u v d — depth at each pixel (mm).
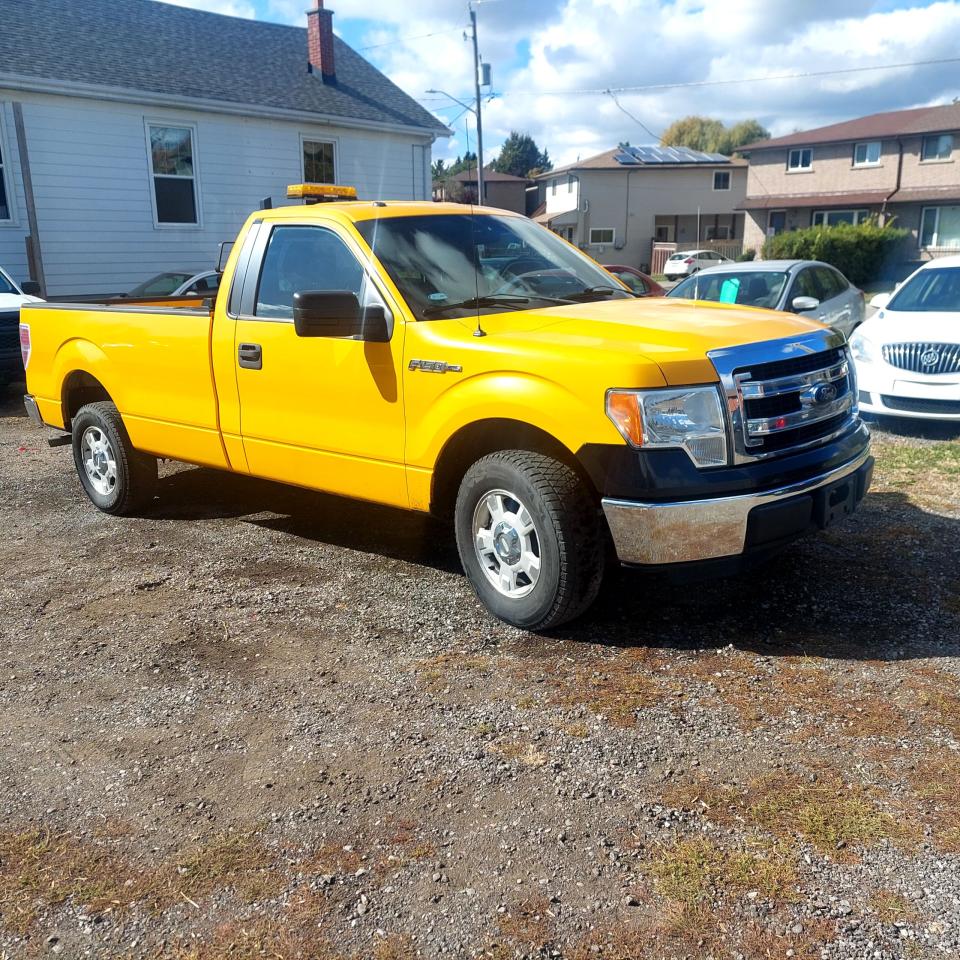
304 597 4785
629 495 3742
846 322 11672
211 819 2951
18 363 11219
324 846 2797
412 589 4844
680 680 3725
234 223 17625
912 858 2646
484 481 4164
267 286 5117
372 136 19484
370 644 4188
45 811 3035
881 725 3332
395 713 3559
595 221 55594
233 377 5246
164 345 5641
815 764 3109
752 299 10266
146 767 3268
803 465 3996
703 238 57094
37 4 17156
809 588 4602
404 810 2957
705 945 2354
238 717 3586
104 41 16953
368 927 2463
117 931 2488
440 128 20250
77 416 6445
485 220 5309
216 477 7418
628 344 3879
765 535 3832
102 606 4773
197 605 4730
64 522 6324
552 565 3957
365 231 4730
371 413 4598
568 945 2371
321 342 4734
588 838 2783
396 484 4598
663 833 2791
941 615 4246
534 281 5004
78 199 15477
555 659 3955
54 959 2398
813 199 43094
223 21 20141
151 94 15727
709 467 3779
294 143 18234
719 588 4645
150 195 16344
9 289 12148
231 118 17188
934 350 8047
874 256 38688
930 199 39219
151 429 5906
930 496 6148
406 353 4379
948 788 2957
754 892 2531
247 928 2479
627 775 3090
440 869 2674
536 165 105000
